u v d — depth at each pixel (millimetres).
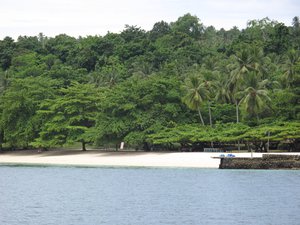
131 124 147625
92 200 81062
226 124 148750
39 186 98062
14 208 74625
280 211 70312
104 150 161250
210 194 84875
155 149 154000
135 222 64312
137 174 112688
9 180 107438
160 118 149500
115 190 91188
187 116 157500
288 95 146875
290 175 105438
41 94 169875
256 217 66562
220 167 117000
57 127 155750
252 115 150875
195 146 147125
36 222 64750
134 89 152375
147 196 84062
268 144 137125
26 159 154375
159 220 65375
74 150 165875
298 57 178125
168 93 151875
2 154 167875
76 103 158000
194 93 147000
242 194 84312
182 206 74625
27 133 160625
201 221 64562
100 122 151250
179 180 101250
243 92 143000
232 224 62812
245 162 114812
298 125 137750
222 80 164125
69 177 111125
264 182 96562
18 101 162625
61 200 81438
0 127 165500
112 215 68688
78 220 65750
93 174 115688
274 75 172875
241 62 159250
